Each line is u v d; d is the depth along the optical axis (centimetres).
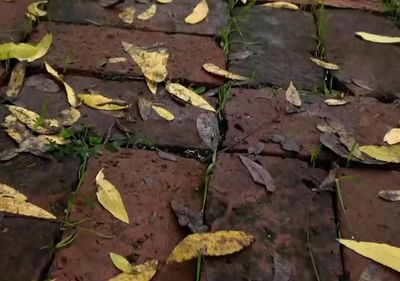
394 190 49
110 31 61
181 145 51
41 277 41
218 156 50
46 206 45
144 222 45
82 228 44
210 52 60
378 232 46
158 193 47
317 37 63
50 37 59
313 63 60
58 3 64
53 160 48
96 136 51
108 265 42
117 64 57
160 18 63
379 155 51
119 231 44
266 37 63
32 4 63
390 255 44
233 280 42
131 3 65
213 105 55
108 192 46
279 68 59
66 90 54
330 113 54
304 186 48
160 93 55
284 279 42
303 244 44
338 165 50
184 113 53
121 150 50
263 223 45
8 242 43
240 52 60
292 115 54
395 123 54
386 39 64
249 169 49
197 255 42
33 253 42
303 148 51
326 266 43
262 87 57
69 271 42
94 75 56
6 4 63
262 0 68
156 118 53
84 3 64
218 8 65
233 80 57
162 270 42
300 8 67
